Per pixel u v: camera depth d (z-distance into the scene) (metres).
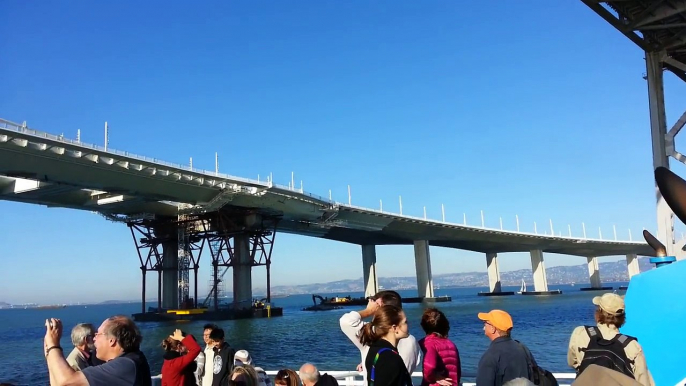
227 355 9.51
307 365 7.54
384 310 5.37
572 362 5.77
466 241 168.50
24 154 61.62
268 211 104.56
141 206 101.50
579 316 84.81
